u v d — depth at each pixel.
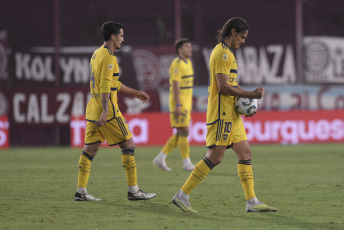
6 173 32.62
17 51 58.69
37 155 47.03
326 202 21.94
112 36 21.19
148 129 56.31
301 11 59.34
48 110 58.22
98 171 33.59
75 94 58.22
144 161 40.72
